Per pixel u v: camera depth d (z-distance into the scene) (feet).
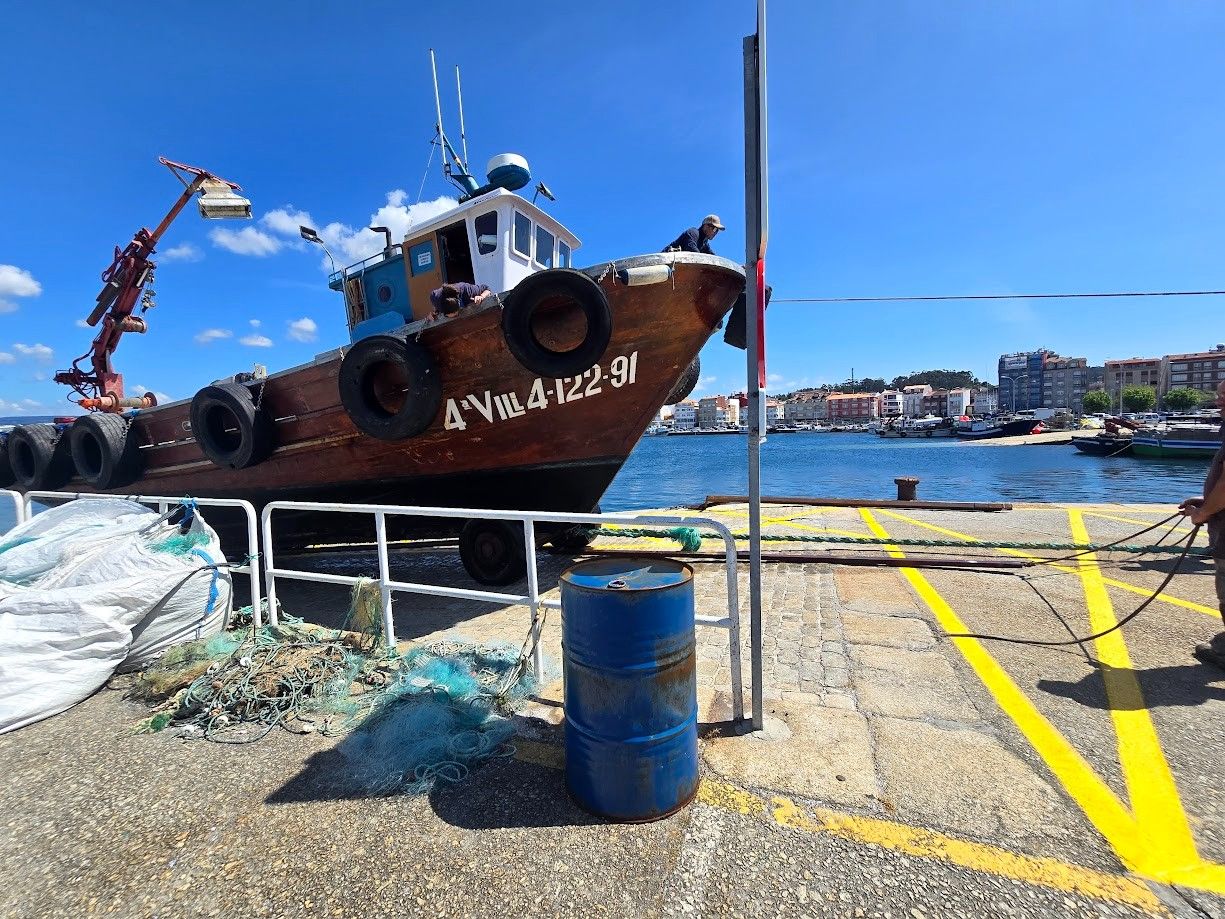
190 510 16.26
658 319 16.43
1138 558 21.27
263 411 21.85
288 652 12.83
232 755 9.84
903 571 20.03
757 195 8.81
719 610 16.47
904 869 6.87
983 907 6.33
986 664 12.32
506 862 7.18
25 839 7.94
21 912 6.72
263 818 8.19
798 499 37.40
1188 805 7.87
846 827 7.56
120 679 12.93
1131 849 7.08
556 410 17.90
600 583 8.02
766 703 10.80
